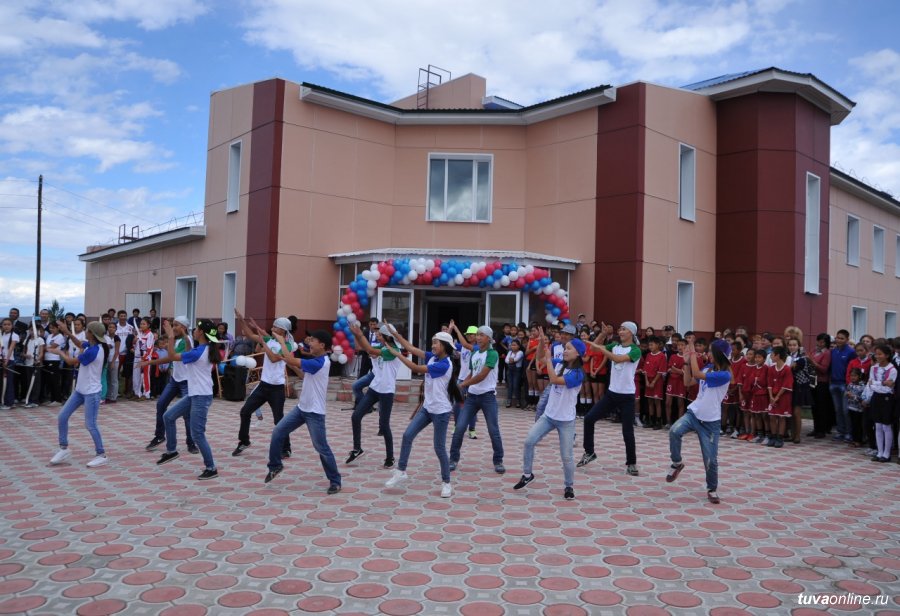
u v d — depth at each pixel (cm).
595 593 464
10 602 427
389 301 1606
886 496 770
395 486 758
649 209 1644
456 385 730
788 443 1169
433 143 1898
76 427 1131
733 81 1755
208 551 530
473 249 1873
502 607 437
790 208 1759
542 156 1830
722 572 511
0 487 723
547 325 1619
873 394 996
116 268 2547
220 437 1054
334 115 1797
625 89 1658
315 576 482
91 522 601
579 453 999
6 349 1361
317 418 710
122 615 411
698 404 739
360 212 1839
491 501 706
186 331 913
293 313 1705
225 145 1873
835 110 1908
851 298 2364
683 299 1770
